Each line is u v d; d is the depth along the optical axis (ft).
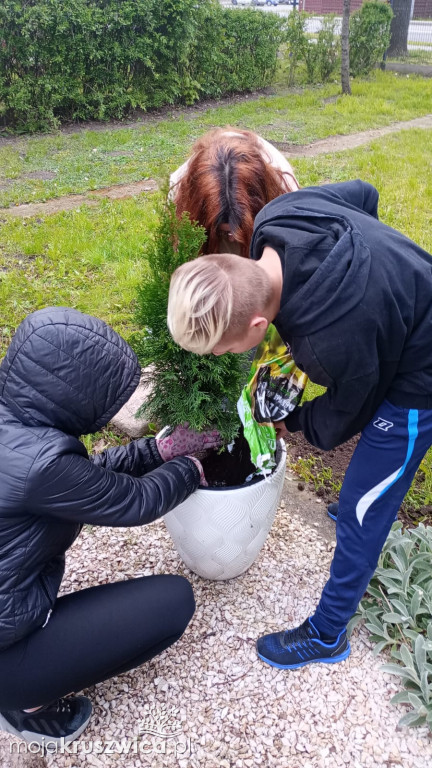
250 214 7.36
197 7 36.32
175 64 37.14
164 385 7.13
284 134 32.58
